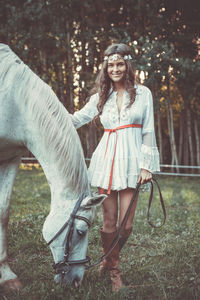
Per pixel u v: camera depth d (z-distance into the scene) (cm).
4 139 225
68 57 680
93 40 662
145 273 261
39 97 215
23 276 254
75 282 204
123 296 220
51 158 210
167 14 681
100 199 191
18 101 219
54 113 211
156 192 602
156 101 638
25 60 702
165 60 486
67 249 197
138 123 238
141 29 692
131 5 689
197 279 245
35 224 374
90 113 254
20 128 223
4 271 238
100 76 244
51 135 208
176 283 242
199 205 509
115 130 238
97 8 725
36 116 213
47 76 687
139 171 235
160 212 445
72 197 203
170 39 680
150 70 483
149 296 225
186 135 848
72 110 677
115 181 233
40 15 647
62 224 199
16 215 429
